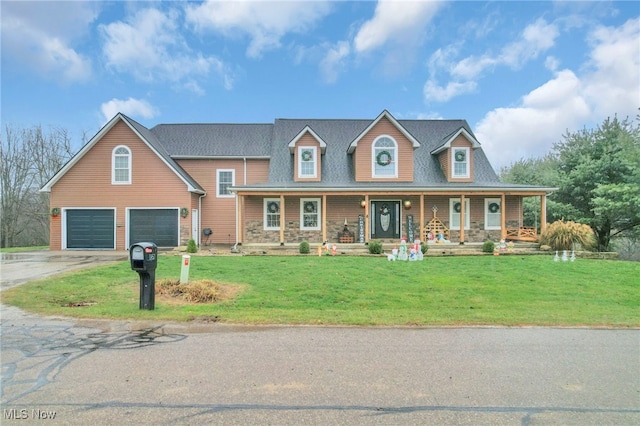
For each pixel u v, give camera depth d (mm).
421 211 16422
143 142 17688
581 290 8047
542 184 22609
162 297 7039
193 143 20688
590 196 19266
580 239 14414
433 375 3754
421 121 21781
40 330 5078
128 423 2818
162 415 2938
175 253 14719
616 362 4129
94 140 17469
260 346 4543
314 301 6977
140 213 17719
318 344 4633
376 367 3938
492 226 18250
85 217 17641
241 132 21734
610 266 11328
